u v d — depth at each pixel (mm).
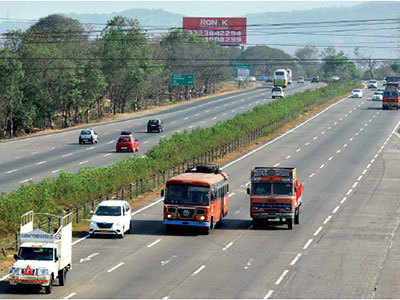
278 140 110188
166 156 78312
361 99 194625
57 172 76562
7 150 98688
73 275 33781
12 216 45156
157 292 30656
